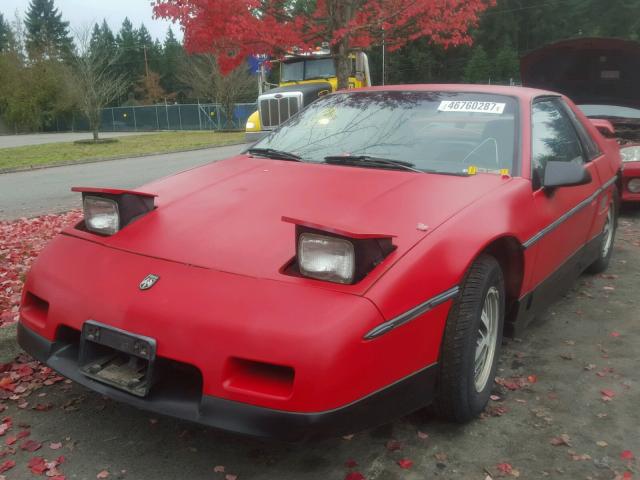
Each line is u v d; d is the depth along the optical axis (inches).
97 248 104.3
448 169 121.9
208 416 83.8
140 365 91.7
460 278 95.0
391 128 136.6
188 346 85.0
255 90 1530.5
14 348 132.8
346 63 398.3
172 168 591.8
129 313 90.1
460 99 141.7
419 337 90.3
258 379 83.5
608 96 334.0
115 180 495.5
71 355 98.7
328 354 80.1
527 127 132.0
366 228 96.3
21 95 1838.1
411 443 101.7
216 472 93.8
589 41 297.7
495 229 103.9
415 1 366.6
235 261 93.4
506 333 124.1
